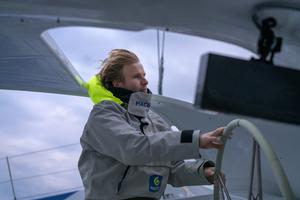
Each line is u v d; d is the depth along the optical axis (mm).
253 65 1457
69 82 3656
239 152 3848
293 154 3410
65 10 1668
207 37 1863
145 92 2541
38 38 2525
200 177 2555
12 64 3203
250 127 1906
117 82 2494
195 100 1450
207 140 2129
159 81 3242
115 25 1766
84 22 1790
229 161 4023
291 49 1750
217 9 1577
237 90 1421
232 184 4234
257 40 1683
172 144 2133
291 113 1440
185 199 4309
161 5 1560
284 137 3205
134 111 2422
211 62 1423
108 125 2309
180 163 2672
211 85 1410
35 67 3291
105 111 2369
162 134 2182
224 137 2172
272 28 1589
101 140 2322
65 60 3102
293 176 3695
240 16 1609
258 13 1574
